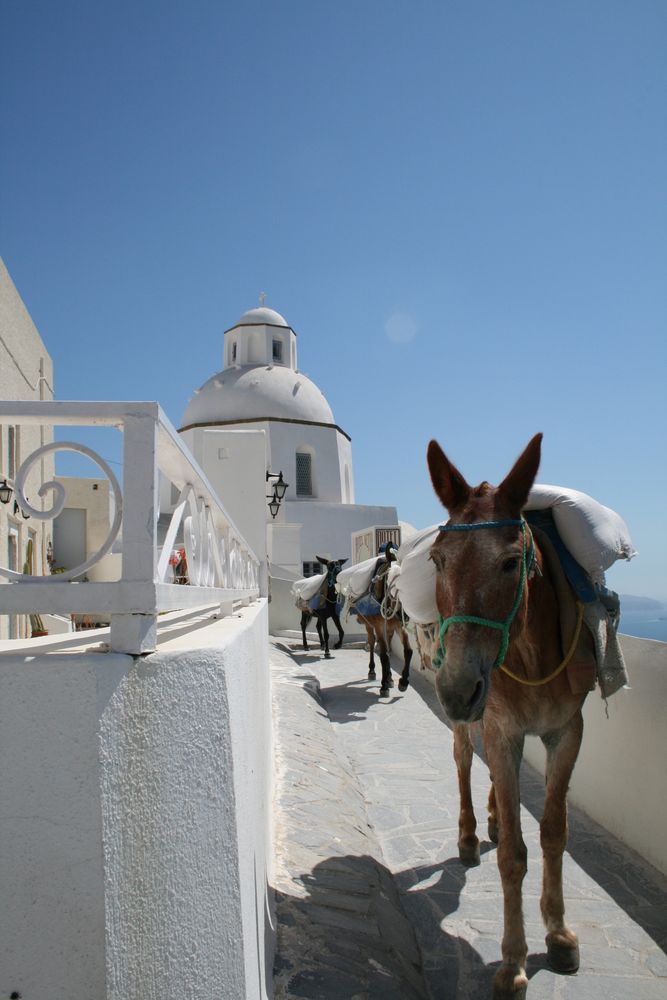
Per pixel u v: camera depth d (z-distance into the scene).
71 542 25.84
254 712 3.28
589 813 6.00
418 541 4.92
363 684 13.27
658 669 4.95
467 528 3.24
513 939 3.46
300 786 6.06
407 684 12.35
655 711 4.95
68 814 1.57
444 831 5.88
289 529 28.66
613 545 3.97
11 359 13.73
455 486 3.50
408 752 8.52
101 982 1.55
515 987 3.36
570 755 3.82
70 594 1.71
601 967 3.79
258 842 3.00
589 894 4.60
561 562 3.90
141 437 1.79
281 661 14.80
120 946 1.60
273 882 3.99
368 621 12.55
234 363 38.78
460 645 3.00
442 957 4.04
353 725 10.02
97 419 1.80
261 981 2.48
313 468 36.00
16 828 1.57
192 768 1.83
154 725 1.72
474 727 5.16
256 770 3.14
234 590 3.82
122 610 1.72
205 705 1.91
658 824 4.88
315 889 4.07
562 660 3.73
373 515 35.03
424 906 4.62
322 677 14.22
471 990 3.72
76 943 1.56
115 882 1.60
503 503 3.32
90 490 26.11
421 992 3.54
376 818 6.30
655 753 4.93
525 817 6.11
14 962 1.55
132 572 1.75
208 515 2.99
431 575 4.54
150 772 1.70
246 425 35.25
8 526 12.80
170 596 1.96
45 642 1.97
